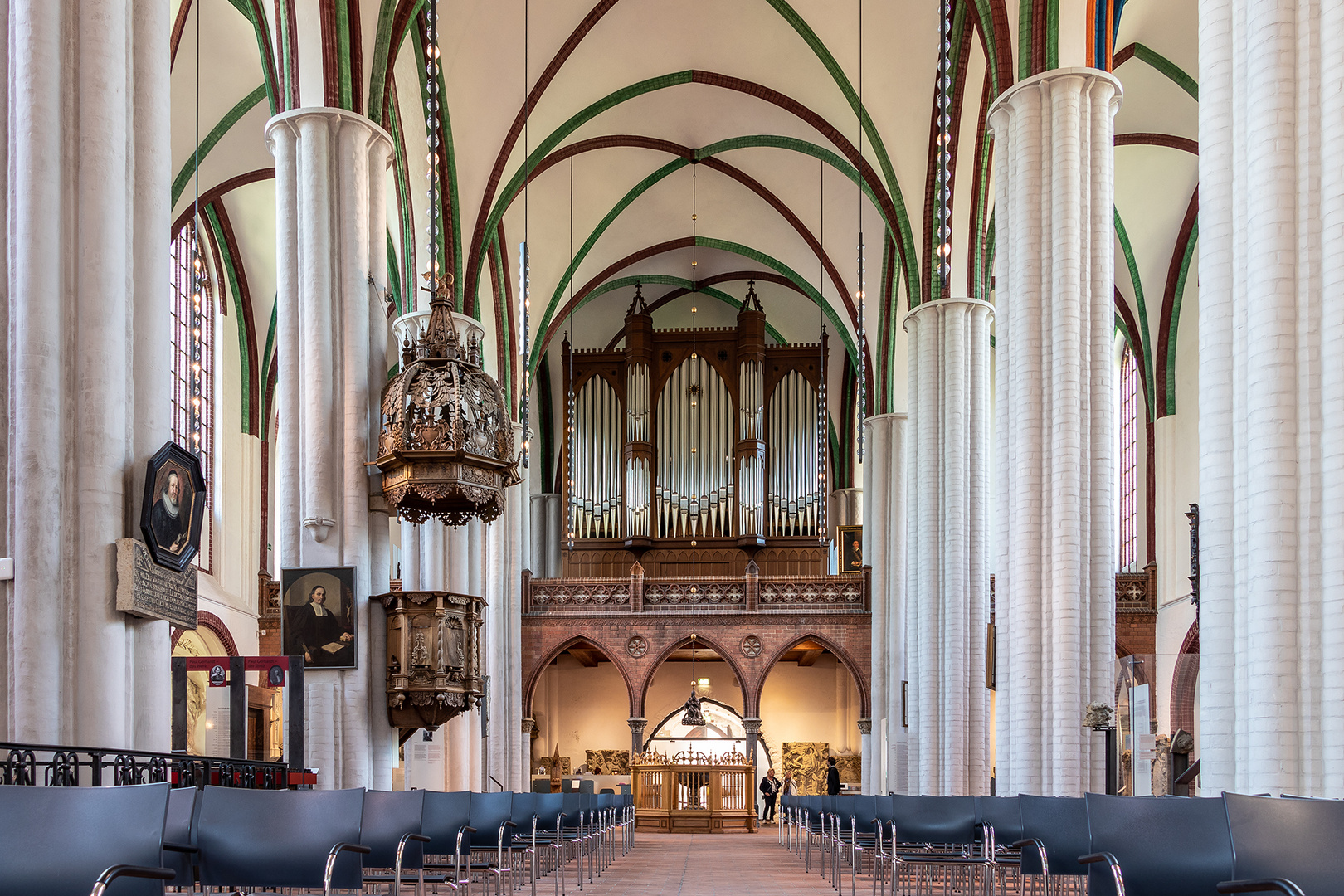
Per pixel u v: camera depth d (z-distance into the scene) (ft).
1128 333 102.94
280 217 55.01
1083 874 26.17
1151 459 100.94
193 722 84.99
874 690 101.24
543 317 109.09
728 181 109.40
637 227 114.32
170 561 32.04
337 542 52.34
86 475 29.86
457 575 82.53
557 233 107.04
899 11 78.18
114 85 31.14
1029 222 53.16
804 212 107.76
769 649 109.29
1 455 29.86
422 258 76.23
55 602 29.30
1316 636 26.40
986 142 75.41
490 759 97.81
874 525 101.71
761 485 122.11
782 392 125.80
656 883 49.70
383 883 27.27
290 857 18.72
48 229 29.94
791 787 125.70
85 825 14.49
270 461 104.68
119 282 30.86
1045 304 52.65
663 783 101.04
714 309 135.33
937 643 77.15
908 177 82.69
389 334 56.24
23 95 30.12
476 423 49.70
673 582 111.65
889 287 100.53
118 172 31.12
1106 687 50.26
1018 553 51.65
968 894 39.60
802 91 90.48
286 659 43.14
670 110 98.58
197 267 92.22
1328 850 15.75
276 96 59.47
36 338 29.55
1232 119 29.73
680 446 124.47
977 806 34.45
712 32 87.97
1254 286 27.76
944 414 78.43
